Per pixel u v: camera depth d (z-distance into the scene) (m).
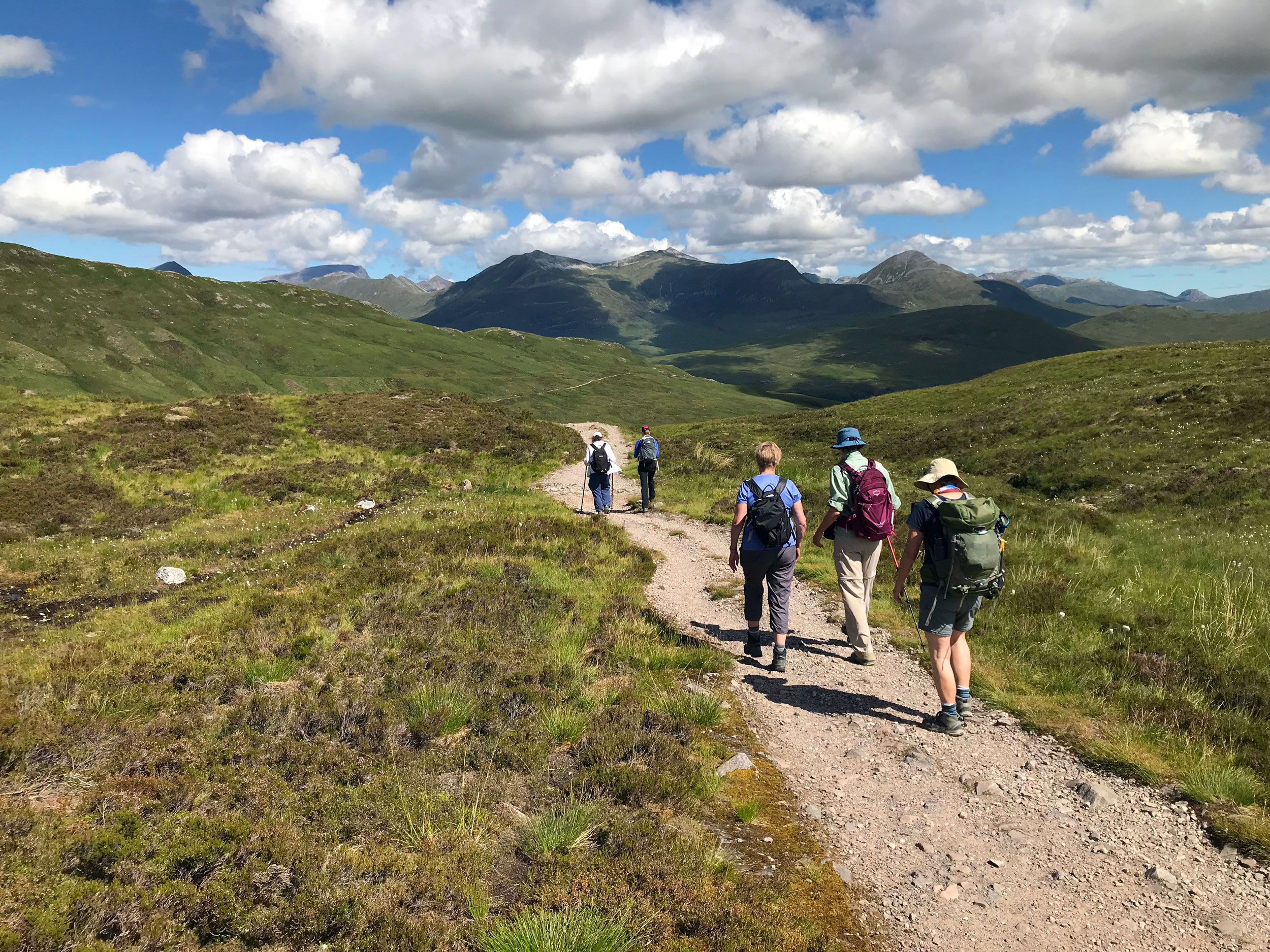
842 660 8.66
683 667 8.09
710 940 3.70
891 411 50.19
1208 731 6.37
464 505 20.34
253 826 4.29
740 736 6.53
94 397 36.38
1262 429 26.17
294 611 9.22
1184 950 3.92
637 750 5.76
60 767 4.81
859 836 5.04
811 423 48.31
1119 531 17.05
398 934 3.49
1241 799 5.28
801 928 3.94
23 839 3.77
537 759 5.53
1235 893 4.37
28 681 6.81
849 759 6.20
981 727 6.80
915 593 11.07
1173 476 23.16
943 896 4.37
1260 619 8.73
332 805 4.65
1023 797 5.57
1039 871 4.66
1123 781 5.73
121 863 3.74
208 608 10.56
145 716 6.03
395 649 7.75
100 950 3.11
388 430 35.97
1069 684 7.43
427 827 4.43
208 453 28.80
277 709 6.04
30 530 19.53
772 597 8.20
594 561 12.77
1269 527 17.34
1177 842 4.93
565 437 41.06
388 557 12.35
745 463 30.84
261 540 19.33
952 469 6.80
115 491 23.20
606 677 7.55
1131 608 9.44
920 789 5.71
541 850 4.38
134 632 10.43
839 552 8.51
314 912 3.55
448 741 5.91
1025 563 11.61
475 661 7.54
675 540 16.05
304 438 33.25
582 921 3.59
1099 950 3.91
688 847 4.49
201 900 3.54
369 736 5.78
